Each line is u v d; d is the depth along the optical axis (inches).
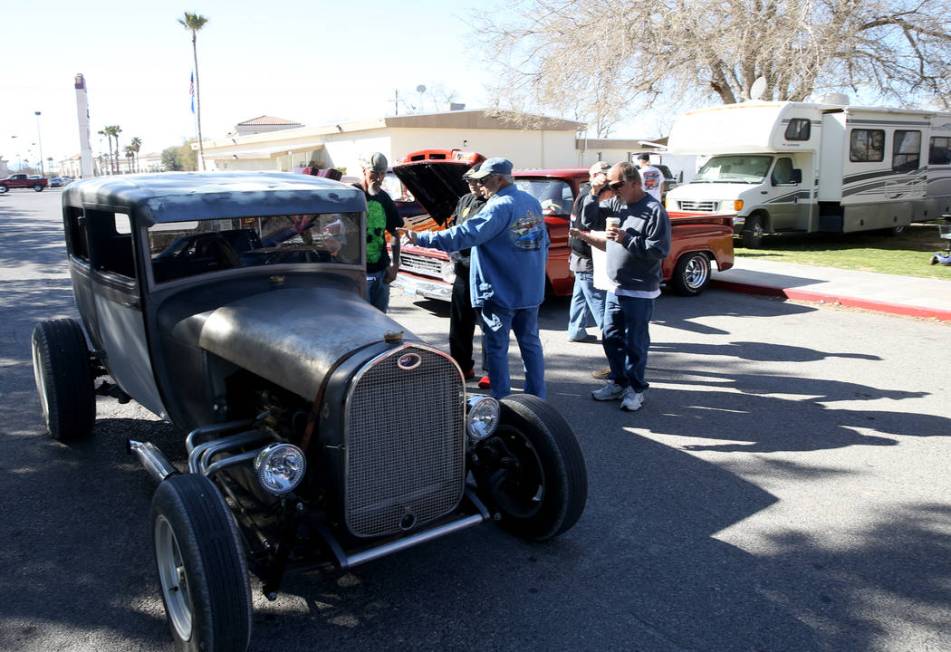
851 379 255.1
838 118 604.4
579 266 279.0
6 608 126.6
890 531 152.3
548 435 138.3
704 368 268.8
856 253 576.7
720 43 701.9
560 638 118.6
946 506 163.3
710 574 136.6
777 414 221.3
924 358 280.4
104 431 206.2
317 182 165.6
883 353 288.2
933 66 767.7
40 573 137.1
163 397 149.9
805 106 598.2
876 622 122.6
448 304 384.5
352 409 109.6
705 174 650.2
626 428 210.1
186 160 3700.8
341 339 118.1
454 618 123.9
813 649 115.9
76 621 123.5
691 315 360.5
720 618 123.6
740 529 153.3
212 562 102.1
